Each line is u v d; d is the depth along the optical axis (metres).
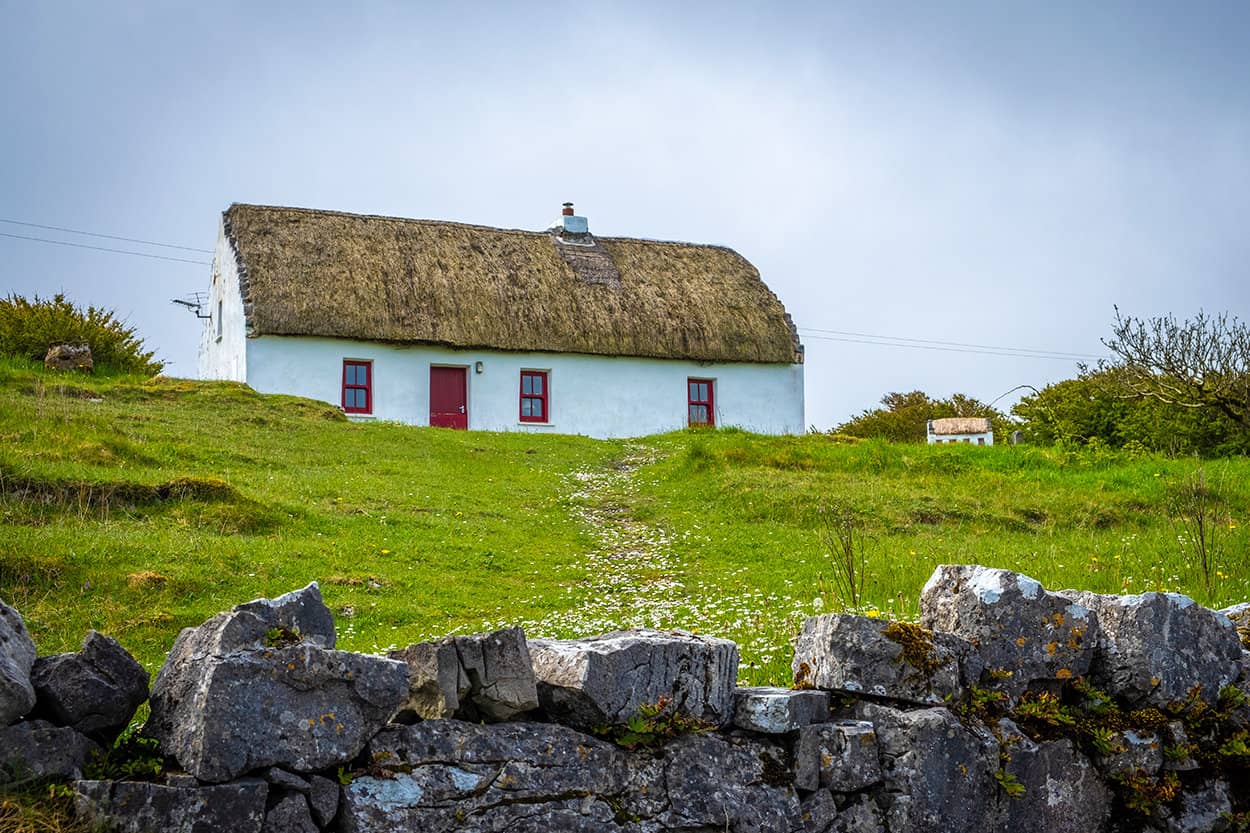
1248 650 6.94
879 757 5.67
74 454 17.39
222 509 15.63
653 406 35.69
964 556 15.41
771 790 5.47
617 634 5.91
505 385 34.25
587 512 20.25
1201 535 12.81
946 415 58.66
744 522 19.12
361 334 32.44
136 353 30.98
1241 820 6.38
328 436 24.25
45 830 4.24
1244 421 28.56
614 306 36.25
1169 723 6.36
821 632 5.95
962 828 5.66
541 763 5.09
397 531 16.48
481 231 38.12
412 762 4.89
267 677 4.61
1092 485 22.17
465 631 12.03
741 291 38.94
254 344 31.80
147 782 4.43
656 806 5.25
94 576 12.24
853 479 22.27
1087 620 6.33
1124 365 29.31
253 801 4.50
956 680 5.95
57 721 4.64
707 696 5.58
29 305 29.89
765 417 37.06
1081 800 6.11
